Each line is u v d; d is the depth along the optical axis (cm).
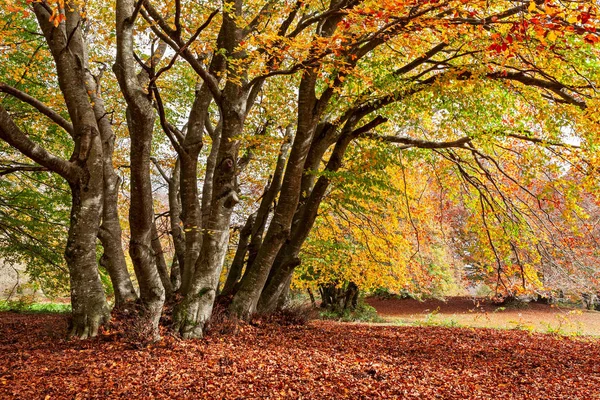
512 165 1300
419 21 628
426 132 1357
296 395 573
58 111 1289
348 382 634
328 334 1087
